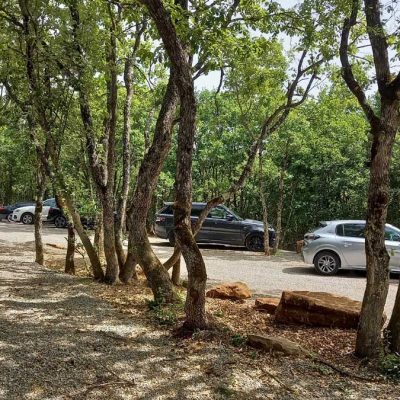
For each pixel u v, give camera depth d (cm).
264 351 509
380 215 483
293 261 1530
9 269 997
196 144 2570
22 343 500
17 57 943
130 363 462
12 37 919
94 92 966
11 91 980
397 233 1220
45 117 910
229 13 663
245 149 2369
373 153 482
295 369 467
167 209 1864
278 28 714
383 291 493
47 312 634
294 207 2333
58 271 1015
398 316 502
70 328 564
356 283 1137
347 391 424
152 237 2284
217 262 1439
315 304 637
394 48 542
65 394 390
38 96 891
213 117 2353
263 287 1042
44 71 909
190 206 571
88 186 1062
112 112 908
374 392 425
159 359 476
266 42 765
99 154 924
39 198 1152
